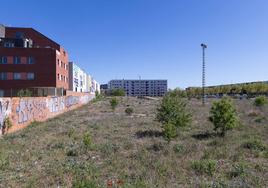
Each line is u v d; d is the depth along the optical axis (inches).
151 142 527.5
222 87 4805.6
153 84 7249.0
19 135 647.8
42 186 285.7
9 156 413.7
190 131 659.4
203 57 1734.7
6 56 2207.2
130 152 442.6
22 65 2226.9
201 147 468.4
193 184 289.1
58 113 1364.4
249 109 1277.1
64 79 2691.9
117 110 1472.7
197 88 4940.9
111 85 7106.3
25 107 866.8
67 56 2881.4
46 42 2578.7
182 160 382.9
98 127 759.7
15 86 2213.3
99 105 2059.5
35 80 2239.2
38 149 473.1
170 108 658.2
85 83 4124.0
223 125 607.8
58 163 374.6
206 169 331.0
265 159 397.7
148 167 350.9
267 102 1444.4
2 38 2305.6
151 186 279.4
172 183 295.7
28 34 2605.8
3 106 689.6
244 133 613.0
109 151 446.0
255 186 283.4
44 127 799.7
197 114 1099.9
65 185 289.0
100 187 270.5
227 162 381.7
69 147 488.4
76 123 885.8
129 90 7150.6
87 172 329.7
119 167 351.9
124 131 683.4
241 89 4352.9
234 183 288.8
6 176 318.3
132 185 279.0
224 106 615.2
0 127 666.8
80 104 2177.7
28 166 361.1
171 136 515.2
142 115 1144.8
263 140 532.1
